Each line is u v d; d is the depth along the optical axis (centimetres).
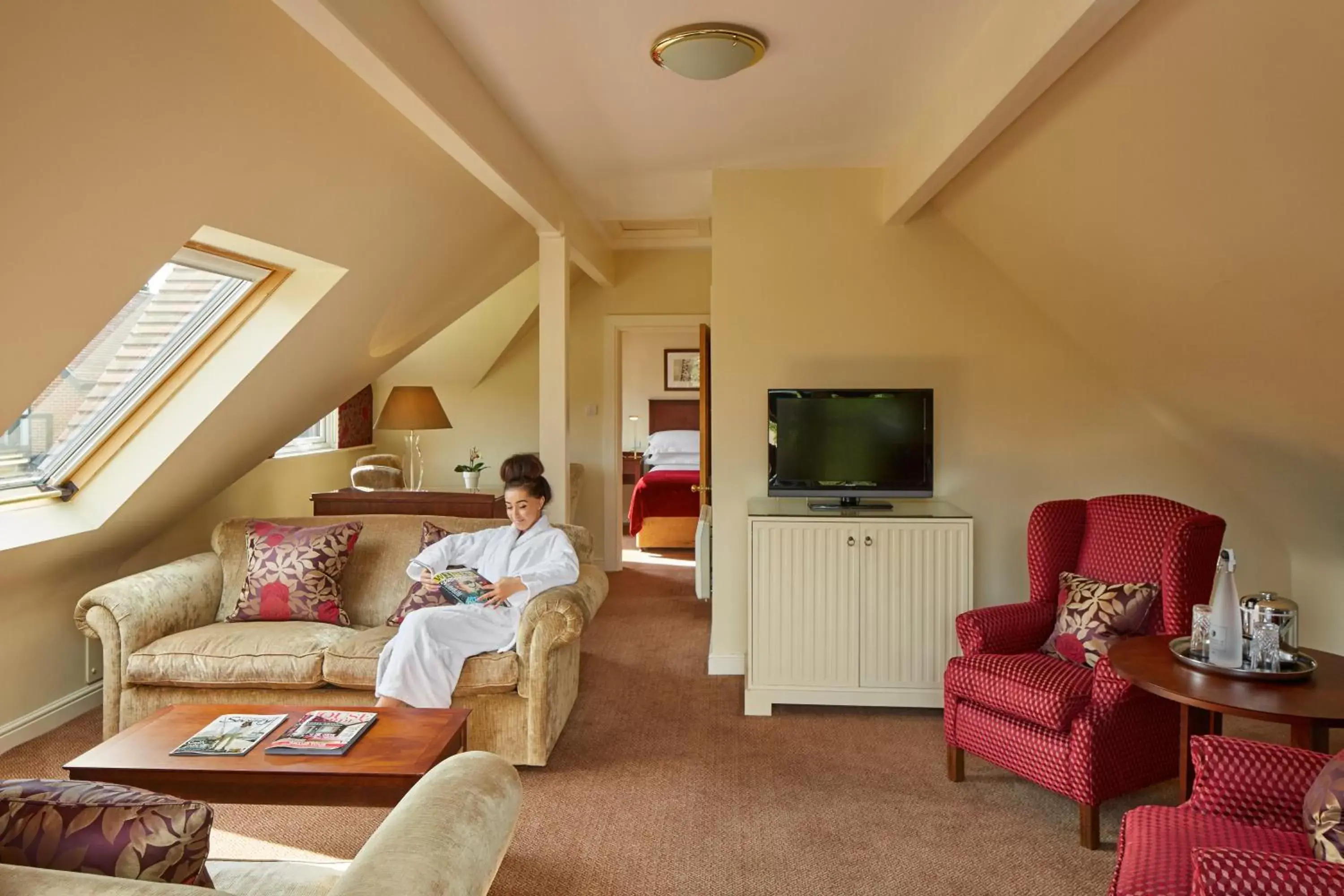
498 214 432
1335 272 235
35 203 204
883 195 419
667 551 800
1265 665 237
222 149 237
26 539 326
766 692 380
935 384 423
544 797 303
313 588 355
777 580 378
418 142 311
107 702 326
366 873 131
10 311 230
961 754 314
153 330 328
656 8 250
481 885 146
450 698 309
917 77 304
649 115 343
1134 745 273
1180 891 163
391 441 752
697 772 323
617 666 454
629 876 251
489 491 535
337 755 227
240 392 360
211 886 139
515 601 335
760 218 424
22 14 162
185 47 197
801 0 246
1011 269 406
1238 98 209
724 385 428
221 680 318
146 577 344
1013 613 322
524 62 289
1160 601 299
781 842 271
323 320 366
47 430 329
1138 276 316
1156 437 419
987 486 424
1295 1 174
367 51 216
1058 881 248
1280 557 421
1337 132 196
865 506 406
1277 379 301
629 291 686
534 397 739
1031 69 227
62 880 113
